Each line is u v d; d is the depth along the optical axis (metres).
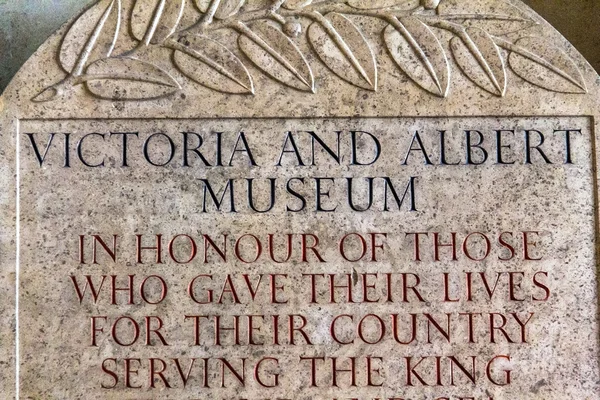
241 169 2.00
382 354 1.96
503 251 1.99
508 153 2.01
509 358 1.97
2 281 1.96
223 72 2.01
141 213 1.99
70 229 1.98
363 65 2.02
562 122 2.02
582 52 2.28
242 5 2.04
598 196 2.00
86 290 1.97
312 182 2.00
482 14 2.04
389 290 1.98
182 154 2.00
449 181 2.00
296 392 1.96
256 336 1.97
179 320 1.97
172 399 1.95
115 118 2.00
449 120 2.02
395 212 2.00
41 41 2.23
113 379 1.95
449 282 1.98
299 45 2.03
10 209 1.97
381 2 2.04
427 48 2.03
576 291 1.99
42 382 1.95
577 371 1.97
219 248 1.98
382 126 2.01
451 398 1.96
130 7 2.03
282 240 1.99
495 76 2.02
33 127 2.00
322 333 1.97
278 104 2.01
